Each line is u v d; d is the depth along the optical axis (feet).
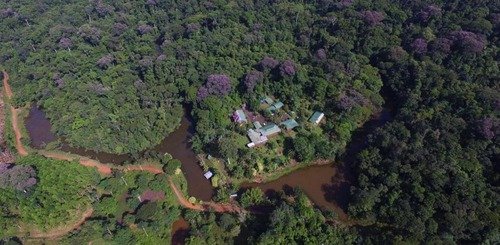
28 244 282.77
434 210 275.80
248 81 391.24
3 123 414.41
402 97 379.96
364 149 331.16
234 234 284.00
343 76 397.60
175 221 301.63
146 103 393.50
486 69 378.12
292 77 400.47
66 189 302.86
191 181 334.03
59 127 383.86
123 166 345.92
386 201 289.74
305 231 274.36
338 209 306.55
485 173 294.66
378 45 430.61
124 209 307.58
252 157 337.72
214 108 374.02
